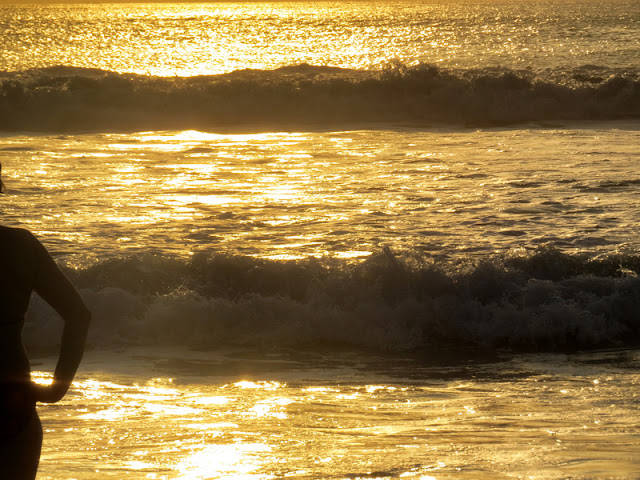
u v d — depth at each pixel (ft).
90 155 235.40
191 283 116.98
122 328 106.52
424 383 88.74
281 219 162.71
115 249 139.13
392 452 57.98
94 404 75.66
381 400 79.25
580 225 156.35
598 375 92.32
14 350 32.50
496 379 90.84
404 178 202.59
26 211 166.50
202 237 148.66
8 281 32.30
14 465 32.58
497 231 152.35
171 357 98.84
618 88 342.44
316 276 117.80
